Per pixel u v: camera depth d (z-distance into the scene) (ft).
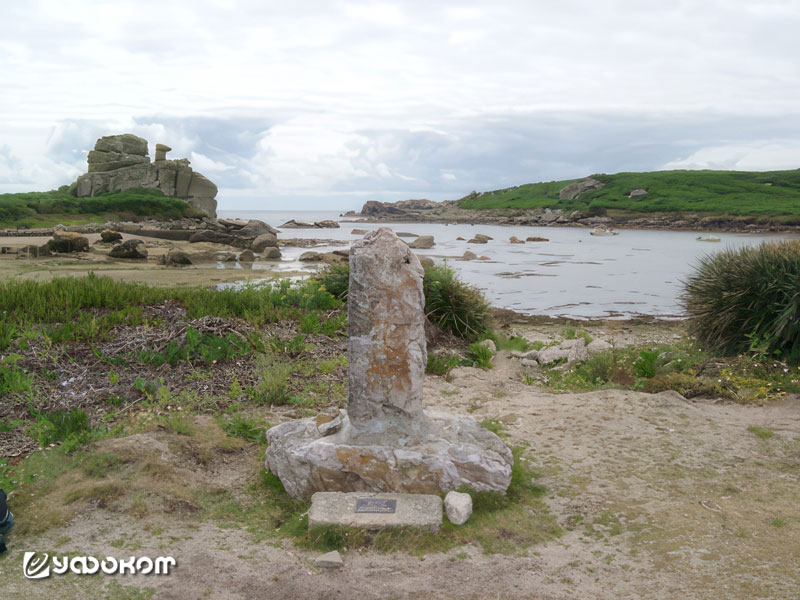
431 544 14.84
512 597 12.48
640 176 534.37
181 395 25.84
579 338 43.62
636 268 119.24
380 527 15.24
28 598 12.05
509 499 17.26
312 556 14.32
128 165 322.14
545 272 110.52
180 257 116.78
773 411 25.63
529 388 30.76
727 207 399.65
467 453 17.47
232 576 13.26
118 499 16.38
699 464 19.65
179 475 18.11
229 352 30.68
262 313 37.91
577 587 12.81
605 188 523.29
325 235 287.07
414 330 18.08
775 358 33.73
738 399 27.50
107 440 20.03
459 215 568.82
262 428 22.57
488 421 23.90
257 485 18.25
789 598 11.87
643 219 403.95
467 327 42.96
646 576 13.12
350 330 18.03
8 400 23.75
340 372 30.27
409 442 17.78
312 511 15.72
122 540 14.58
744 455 20.35
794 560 13.44
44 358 27.58
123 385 26.20
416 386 18.21
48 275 83.66
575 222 410.31
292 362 31.40
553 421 24.30
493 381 31.53
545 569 13.62
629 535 15.12
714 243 221.66
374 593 12.69
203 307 37.19
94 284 40.19
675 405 26.00
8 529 14.49
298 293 44.16
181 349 29.91
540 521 16.11
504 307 68.54
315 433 18.84
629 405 26.14
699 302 38.99
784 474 18.65
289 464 17.66
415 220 569.64
